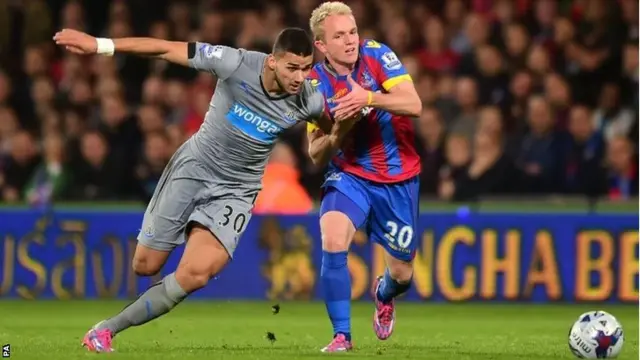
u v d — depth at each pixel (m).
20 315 41.69
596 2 55.34
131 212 48.19
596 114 52.78
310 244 48.19
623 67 54.69
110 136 53.34
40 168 52.78
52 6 64.44
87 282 48.34
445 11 60.41
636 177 50.19
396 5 59.31
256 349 28.66
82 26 62.88
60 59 62.81
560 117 51.81
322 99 27.12
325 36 28.22
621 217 47.38
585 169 49.84
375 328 32.03
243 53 26.52
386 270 31.11
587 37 55.28
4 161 54.22
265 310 44.50
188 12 61.25
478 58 54.81
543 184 49.75
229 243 27.08
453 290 47.56
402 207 29.67
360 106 27.08
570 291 47.41
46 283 48.34
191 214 27.48
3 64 61.50
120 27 61.22
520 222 47.44
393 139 29.23
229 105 26.73
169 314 42.34
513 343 31.92
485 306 46.72
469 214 47.56
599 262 47.44
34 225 48.38
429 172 50.66
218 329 36.75
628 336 34.50
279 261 48.28
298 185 49.38
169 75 58.34
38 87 58.44
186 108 56.03
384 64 28.39
